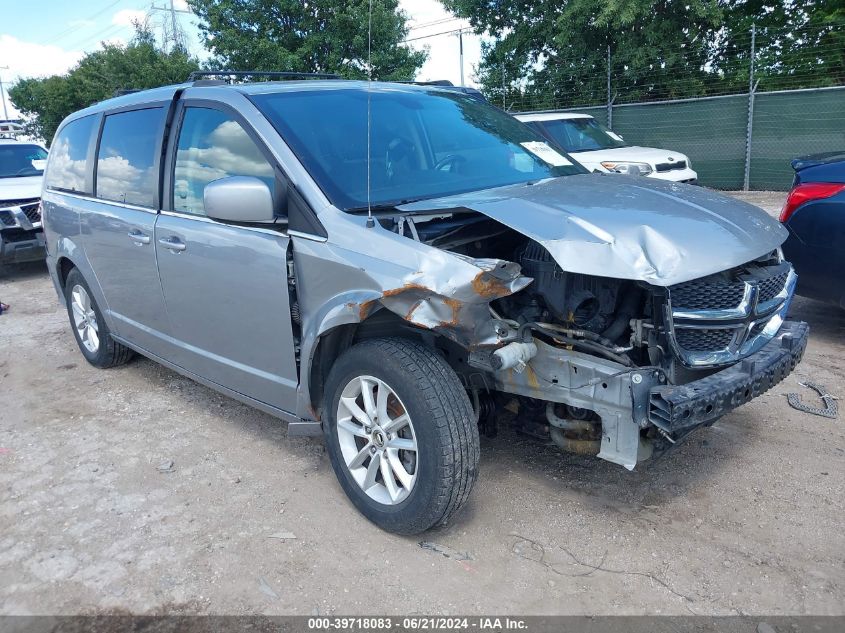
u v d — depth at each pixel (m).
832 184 5.06
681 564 2.97
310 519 3.41
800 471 3.64
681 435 2.89
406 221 3.14
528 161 4.14
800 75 15.65
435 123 4.11
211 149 3.90
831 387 4.71
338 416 3.33
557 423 3.20
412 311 2.80
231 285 3.69
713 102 15.52
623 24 16.98
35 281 9.84
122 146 4.74
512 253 3.32
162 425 4.57
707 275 2.86
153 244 4.24
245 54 18.80
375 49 18.55
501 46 20.08
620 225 2.92
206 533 3.33
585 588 2.85
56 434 4.52
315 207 3.29
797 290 5.43
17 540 3.34
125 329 5.00
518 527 3.27
